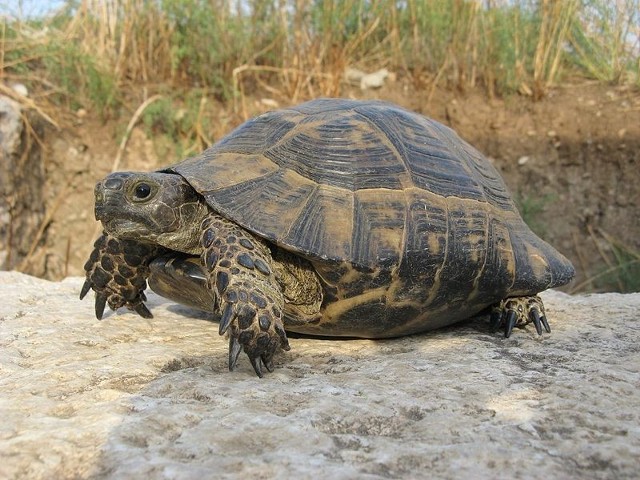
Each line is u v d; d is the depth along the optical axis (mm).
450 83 745
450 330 288
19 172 637
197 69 730
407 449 158
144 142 692
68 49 682
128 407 183
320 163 250
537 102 718
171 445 159
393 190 250
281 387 201
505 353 245
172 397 192
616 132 687
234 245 220
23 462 152
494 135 707
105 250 271
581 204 679
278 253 239
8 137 626
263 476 143
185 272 238
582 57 745
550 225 677
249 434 165
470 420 175
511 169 695
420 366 225
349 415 178
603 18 713
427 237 245
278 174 246
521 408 184
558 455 156
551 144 696
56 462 153
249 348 208
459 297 259
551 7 710
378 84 736
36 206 656
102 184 240
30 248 644
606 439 164
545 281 274
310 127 264
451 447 158
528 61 734
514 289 270
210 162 254
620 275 650
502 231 274
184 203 247
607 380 207
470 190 273
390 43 759
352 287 234
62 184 677
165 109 684
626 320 303
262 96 731
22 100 665
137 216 241
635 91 716
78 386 204
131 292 285
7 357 235
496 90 734
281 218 230
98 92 687
